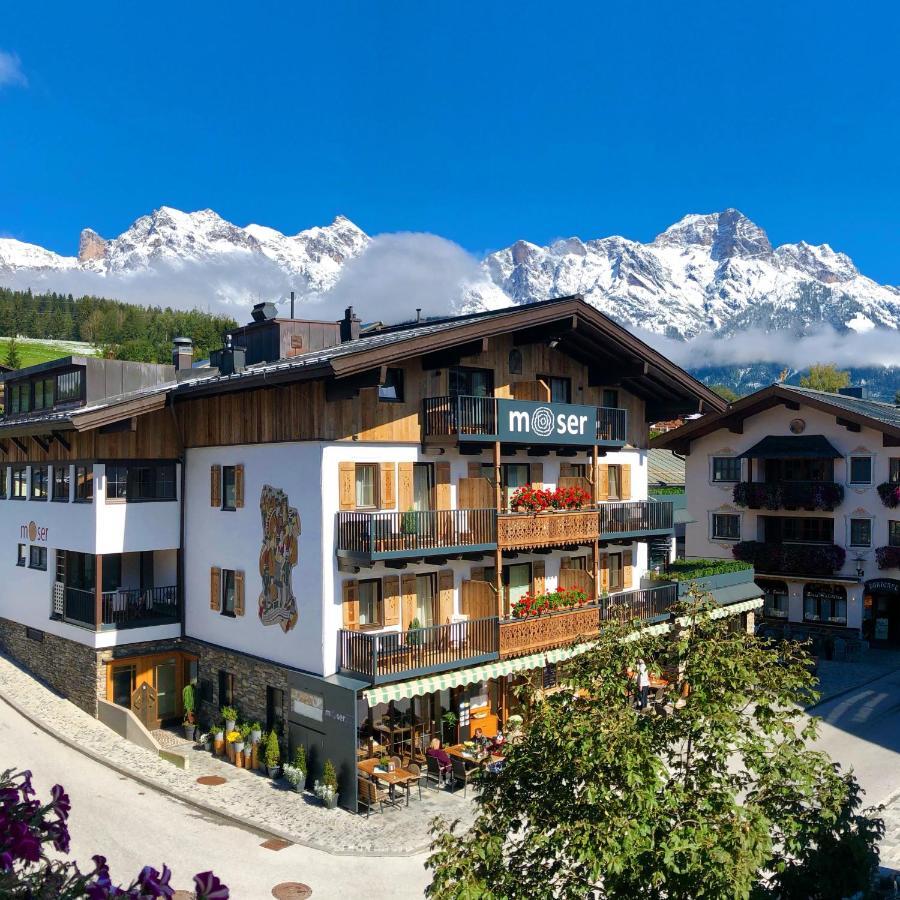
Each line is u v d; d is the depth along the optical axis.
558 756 10.83
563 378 28.67
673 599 30.45
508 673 24.20
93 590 27.88
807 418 42.38
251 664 24.84
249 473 25.06
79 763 23.39
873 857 10.47
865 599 43.56
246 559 25.25
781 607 43.78
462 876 10.44
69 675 28.20
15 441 31.62
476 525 23.92
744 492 43.25
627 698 11.66
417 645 22.47
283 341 30.39
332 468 22.55
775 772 10.53
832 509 41.41
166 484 27.69
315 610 22.62
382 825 20.12
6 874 5.62
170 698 28.12
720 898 9.13
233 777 23.08
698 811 10.14
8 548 32.31
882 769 24.64
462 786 22.78
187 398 26.22
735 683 10.90
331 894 16.77
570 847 9.92
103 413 24.48
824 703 31.95
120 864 17.52
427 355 24.53
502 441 24.22
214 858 18.14
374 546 21.86
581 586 27.97
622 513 28.97
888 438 39.78
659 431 63.25
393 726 23.91
